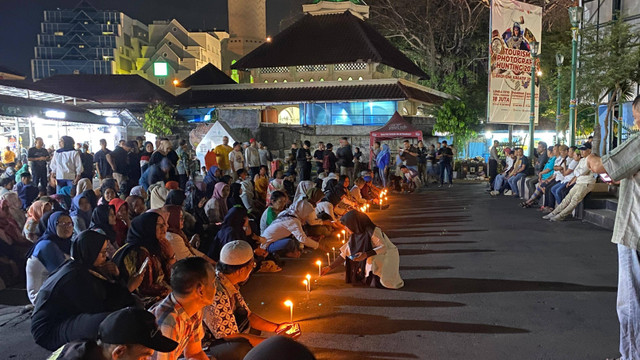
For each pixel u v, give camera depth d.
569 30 34.38
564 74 21.86
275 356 1.55
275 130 27.75
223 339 3.91
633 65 19.25
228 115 27.41
